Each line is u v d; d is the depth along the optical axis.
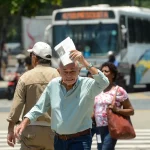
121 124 18.45
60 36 53.22
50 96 14.75
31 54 16.69
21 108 16.22
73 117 14.46
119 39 52.28
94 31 52.62
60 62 14.33
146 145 28.12
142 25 59.34
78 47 52.69
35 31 77.69
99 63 52.12
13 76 49.25
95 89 14.35
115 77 19.16
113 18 52.47
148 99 48.75
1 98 50.91
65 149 14.66
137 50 56.94
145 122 34.47
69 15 53.16
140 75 57.69
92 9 52.81
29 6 53.28
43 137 16.19
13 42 142.62
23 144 16.33
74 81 14.38
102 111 19.00
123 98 18.91
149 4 133.25
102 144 19.03
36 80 16.28
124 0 127.31
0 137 29.73
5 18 60.91
